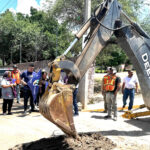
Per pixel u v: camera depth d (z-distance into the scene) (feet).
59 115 12.42
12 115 26.23
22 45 146.82
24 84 26.76
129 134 18.56
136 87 28.45
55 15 51.75
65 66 13.33
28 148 14.20
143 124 22.07
